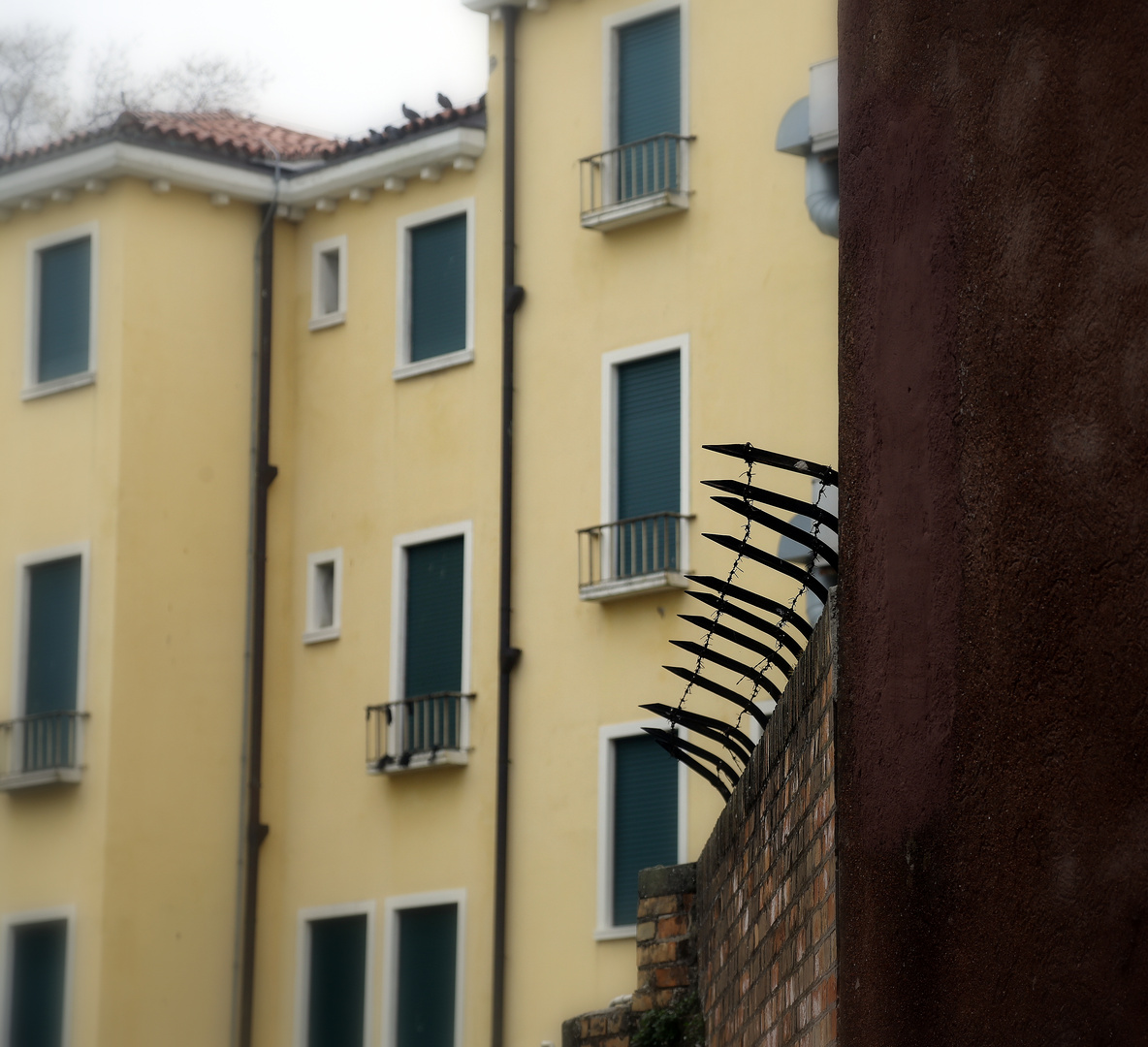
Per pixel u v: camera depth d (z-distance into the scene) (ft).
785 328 81.00
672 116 86.63
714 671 80.84
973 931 13.88
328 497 96.02
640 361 85.87
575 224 88.58
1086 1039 12.61
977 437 14.35
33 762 93.66
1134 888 12.29
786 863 20.25
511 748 86.89
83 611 93.56
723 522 81.71
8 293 98.48
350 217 97.30
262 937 93.97
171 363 95.30
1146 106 12.76
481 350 91.30
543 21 91.40
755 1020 22.59
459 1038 86.58
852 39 17.11
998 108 14.44
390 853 90.68
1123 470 12.64
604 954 82.07
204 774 93.81
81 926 91.30
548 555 87.10
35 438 96.58
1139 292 12.64
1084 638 12.90
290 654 96.07
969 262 14.64
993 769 13.80
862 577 16.20
